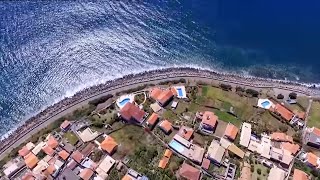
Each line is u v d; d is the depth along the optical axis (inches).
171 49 4338.1
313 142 3454.7
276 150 3378.4
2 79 4010.8
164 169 3233.3
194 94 3809.1
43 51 4269.2
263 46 4367.6
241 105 3767.2
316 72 4217.5
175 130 3538.4
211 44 4392.2
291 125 3619.6
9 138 3533.5
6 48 4274.1
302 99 3873.0
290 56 4313.5
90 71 4097.0
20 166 3262.8
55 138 3447.3
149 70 4106.8
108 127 3531.0
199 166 3294.8
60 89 3932.1
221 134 3526.1
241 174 3240.7
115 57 4237.2
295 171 3255.4
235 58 4286.4
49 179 3179.1
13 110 3764.8
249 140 3462.1
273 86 4010.8
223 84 3949.3
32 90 3929.6
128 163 3287.4
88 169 3196.4
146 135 3491.6
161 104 3695.9
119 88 3900.1
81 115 3627.0
